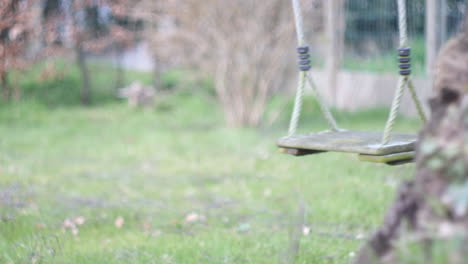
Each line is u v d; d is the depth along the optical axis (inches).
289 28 722.8
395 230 147.3
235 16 722.2
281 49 733.3
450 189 134.8
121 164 548.7
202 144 641.6
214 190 434.0
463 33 161.3
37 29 642.2
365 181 425.7
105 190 438.0
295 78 905.5
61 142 666.2
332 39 871.7
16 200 387.9
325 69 902.4
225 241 303.7
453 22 666.8
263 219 339.9
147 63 1171.9
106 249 294.8
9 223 334.0
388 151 196.4
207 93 935.7
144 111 895.1
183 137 689.6
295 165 502.9
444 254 128.9
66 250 291.1
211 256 279.4
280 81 770.2
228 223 345.4
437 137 143.7
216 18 717.3
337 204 366.3
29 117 824.3
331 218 342.6
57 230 330.6
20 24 567.5
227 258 273.1
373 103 827.4
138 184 459.8
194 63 783.1
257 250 288.2
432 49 691.4
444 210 135.1
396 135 229.0
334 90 882.8
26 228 331.6
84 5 825.5
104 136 707.4
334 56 878.4
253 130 715.4
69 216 359.9
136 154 597.3
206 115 863.1
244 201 390.3
